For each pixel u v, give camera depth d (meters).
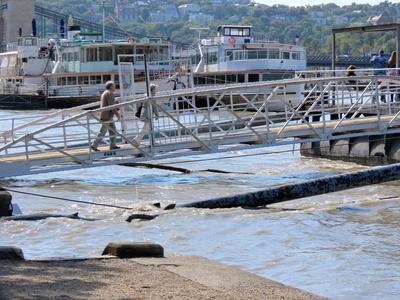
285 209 24.97
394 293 15.34
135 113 33.31
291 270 17.25
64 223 22.69
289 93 60.28
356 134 35.28
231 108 33.62
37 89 98.81
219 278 12.78
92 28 168.50
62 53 97.19
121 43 89.44
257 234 21.28
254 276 13.15
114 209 25.08
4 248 14.34
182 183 32.69
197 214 23.75
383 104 37.50
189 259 14.36
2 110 96.25
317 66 124.38
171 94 32.56
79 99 92.44
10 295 11.30
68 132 57.78
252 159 42.94
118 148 31.39
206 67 85.69
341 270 17.20
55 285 12.04
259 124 44.28
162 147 31.91
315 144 42.62
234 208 24.80
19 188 31.39
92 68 92.19
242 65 82.69
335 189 25.59
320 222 22.92
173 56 88.69
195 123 35.22
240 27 87.75
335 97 41.44
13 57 106.56
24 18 161.62
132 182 33.06
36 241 20.44
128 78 39.88
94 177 34.81
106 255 14.78
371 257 18.50
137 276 12.78
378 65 49.19
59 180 33.84
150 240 20.61
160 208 24.75
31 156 31.50
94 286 12.01
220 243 20.20
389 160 37.09
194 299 11.30
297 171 36.72
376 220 23.30
